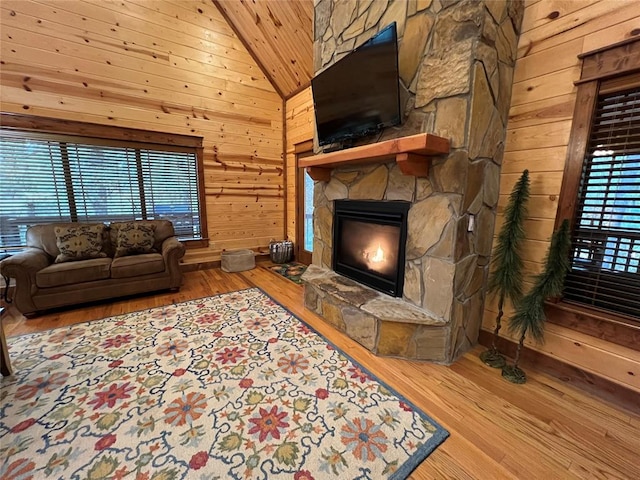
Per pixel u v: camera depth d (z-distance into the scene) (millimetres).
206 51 3992
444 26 1815
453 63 1782
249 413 1537
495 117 1903
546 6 1782
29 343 2219
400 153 1831
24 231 3176
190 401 1620
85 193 3451
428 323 1961
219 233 4496
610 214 1641
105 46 3314
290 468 1233
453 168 1838
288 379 1825
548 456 1318
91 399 1628
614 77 1545
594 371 1723
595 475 1232
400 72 2127
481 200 1975
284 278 4023
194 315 2760
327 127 2689
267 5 3451
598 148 1645
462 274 1962
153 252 3465
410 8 2014
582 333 1752
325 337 2365
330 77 2496
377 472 1220
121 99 3471
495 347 2064
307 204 4684
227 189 4465
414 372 1923
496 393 1729
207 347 2191
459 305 1995
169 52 3721
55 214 3320
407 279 2223
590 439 1414
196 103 4004
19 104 2957
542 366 1939
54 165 3240
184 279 3928
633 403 1590
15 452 1292
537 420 1528
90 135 3326
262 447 1333
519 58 1936
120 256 3262
